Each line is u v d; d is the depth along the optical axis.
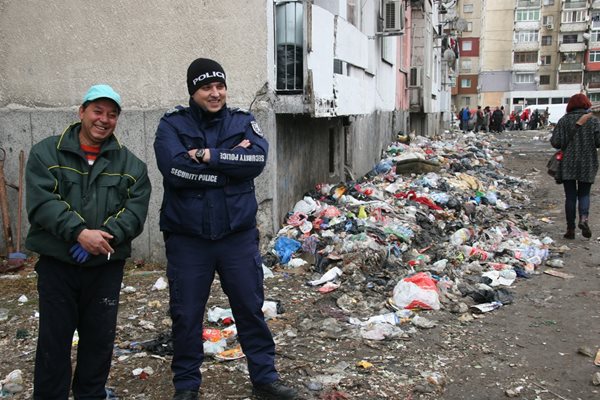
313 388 3.43
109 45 6.25
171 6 6.03
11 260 6.26
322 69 6.48
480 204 8.90
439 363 3.81
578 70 67.50
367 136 11.11
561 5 66.94
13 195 6.72
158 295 5.25
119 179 2.91
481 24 65.44
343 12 7.80
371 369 3.70
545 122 44.78
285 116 6.63
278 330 4.34
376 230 6.40
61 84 6.47
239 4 5.86
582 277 5.66
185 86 6.14
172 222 3.08
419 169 11.23
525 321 4.56
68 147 2.80
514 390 3.45
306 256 5.94
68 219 2.69
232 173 3.02
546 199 9.95
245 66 5.95
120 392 3.43
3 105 6.64
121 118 6.29
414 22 18.03
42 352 2.87
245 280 3.15
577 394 3.43
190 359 3.14
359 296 5.02
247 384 3.50
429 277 5.12
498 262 6.07
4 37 6.52
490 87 69.50
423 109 18.27
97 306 2.92
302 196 7.48
